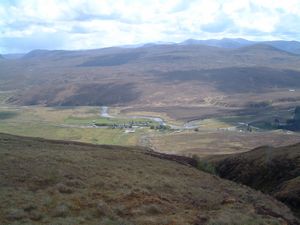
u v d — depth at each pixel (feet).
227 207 101.65
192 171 158.40
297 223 108.99
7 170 101.40
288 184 181.88
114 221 73.15
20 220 68.95
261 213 101.40
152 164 154.81
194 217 83.71
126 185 104.88
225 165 253.03
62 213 74.64
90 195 89.45
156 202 90.89
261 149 259.39
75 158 132.87
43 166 110.32
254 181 220.64
